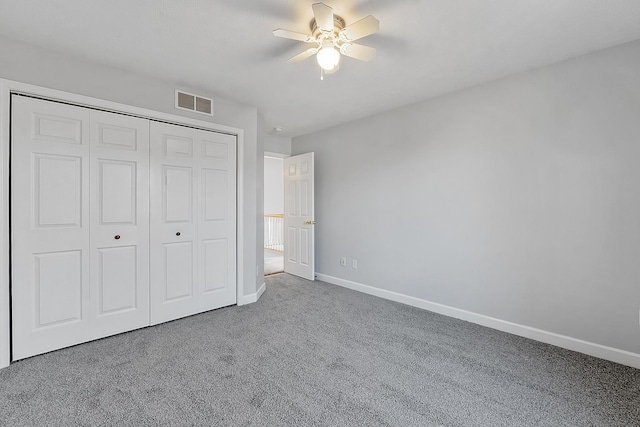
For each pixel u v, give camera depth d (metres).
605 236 2.22
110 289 2.54
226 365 2.11
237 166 3.36
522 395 1.79
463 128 2.96
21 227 2.12
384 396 1.78
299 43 2.15
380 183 3.71
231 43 2.15
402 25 1.93
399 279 3.54
